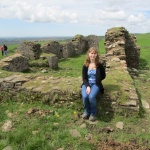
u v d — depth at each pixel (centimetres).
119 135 276
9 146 250
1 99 373
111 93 333
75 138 264
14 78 390
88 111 317
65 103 342
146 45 1745
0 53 1575
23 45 975
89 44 1555
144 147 250
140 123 308
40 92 353
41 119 308
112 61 600
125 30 804
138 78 609
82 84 332
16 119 309
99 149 244
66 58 1173
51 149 244
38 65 831
